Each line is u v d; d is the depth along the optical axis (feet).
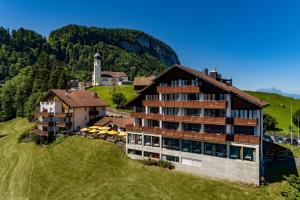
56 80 400.67
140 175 170.09
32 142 255.91
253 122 149.79
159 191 149.69
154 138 193.98
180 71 178.91
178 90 175.83
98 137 236.63
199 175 168.14
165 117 183.73
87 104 277.64
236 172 154.92
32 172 189.37
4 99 389.80
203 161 168.04
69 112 266.16
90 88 530.27
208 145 168.04
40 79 404.77
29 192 163.63
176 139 182.39
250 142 149.89
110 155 201.26
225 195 142.72
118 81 628.69
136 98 205.77
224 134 157.89
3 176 193.77
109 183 161.68
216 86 160.86
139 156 198.49
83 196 150.71
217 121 159.53
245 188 147.02
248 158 152.25
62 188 163.84
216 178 161.99
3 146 261.85
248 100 154.10
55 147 230.27
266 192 141.38
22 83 433.89
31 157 218.79
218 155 163.53
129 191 150.61
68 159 203.21
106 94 469.57
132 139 205.16
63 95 272.31
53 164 198.29
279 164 176.96
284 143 229.86
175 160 181.78
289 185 144.97
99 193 151.43
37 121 280.92
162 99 189.67
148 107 200.34
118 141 223.71
